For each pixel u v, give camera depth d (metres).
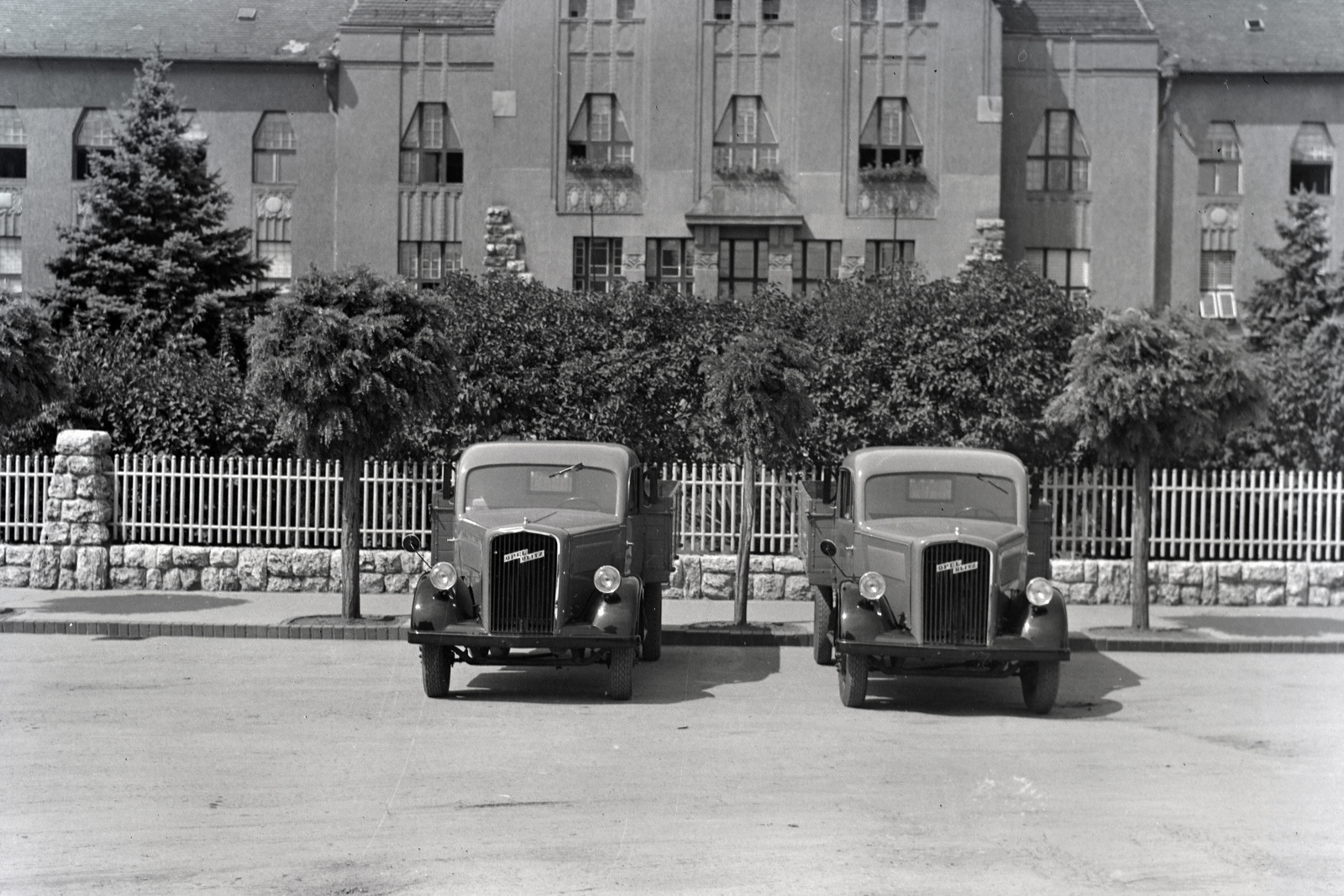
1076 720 11.86
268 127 37.00
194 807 8.33
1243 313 36.25
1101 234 35.66
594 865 7.19
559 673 14.17
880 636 12.01
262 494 19.61
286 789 8.81
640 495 14.12
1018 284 20.70
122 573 19.47
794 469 19.98
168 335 28.34
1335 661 15.54
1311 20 38.34
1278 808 8.65
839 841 7.70
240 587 19.39
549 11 34.22
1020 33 35.66
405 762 9.64
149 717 11.14
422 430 20.09
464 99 35.72
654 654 15.00
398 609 17.91
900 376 20.08
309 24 38.12
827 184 34.03
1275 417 23.36
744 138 34.19
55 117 36.97
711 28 34.12
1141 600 16.98
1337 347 30.73
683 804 8.51
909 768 9.70
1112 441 16.73
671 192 34.09
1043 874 7.14
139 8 38.31
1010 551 12.30
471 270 35.62
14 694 12.12
